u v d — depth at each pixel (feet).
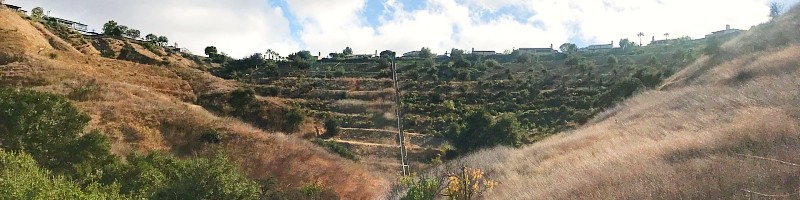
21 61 139.23
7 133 65.41
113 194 55.01
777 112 44.06
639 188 32.40
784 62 72.84
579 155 59.26
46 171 52.37
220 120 131.13
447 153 139.54
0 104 67.41
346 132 167.02
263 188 90.33
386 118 181.27
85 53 192.95
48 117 70.85
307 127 166.09
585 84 191.52
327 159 124.57
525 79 211.82
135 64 187.83
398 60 284.20
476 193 48.70
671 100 83.51
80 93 123.13
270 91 204.64
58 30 210.18
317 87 218.18
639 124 69.87
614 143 59.93
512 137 134.10
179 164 74.49
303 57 277.23
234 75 224.33
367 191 112.98
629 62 213.25
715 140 40.81
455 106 190.08
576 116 153.99
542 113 166.30
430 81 225.56
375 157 144.97
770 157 30.99
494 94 196.95
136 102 127.85
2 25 159.84
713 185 28.40
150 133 113.19
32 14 219.82
